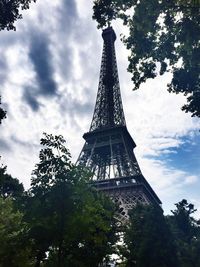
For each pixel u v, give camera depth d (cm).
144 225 5531
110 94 12300
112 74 12631
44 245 2736
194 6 2595
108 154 10581
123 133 10531
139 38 3048
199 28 2722
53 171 2686
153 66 3141
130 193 8256
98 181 9169
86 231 2689
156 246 5112
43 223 2573
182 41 2878
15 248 3133
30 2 2400
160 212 5634
